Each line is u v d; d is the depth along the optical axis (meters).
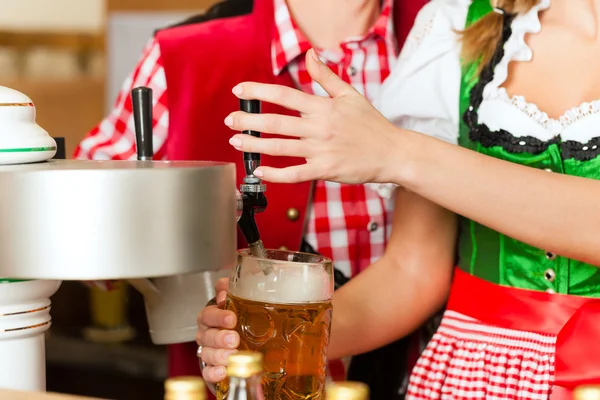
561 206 1.08
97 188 0.65
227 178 0.71
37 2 2.72
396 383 1.54
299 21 1.55
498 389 1.22
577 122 1.20
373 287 1.39
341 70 1.54
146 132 0.86
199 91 1.56
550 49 1.26
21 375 0.80
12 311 0.79
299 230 1.50
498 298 1.27
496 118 1.25
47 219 0.65
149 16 2.65
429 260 1.39
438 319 1.50
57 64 3.23
